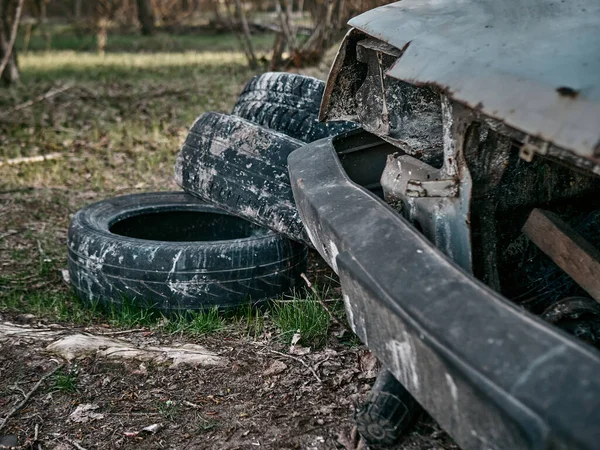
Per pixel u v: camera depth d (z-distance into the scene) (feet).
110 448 10.17
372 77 11.71
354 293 8.90
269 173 14.85
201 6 117.08
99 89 44.34
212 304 14.34
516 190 10.68
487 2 9.87
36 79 50.11
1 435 10.50
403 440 9.58
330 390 11.30
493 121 8.52
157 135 31.60
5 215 21.44
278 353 12.56
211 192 15.70
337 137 13.47
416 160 10.61
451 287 7.73
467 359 6.87
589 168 7.41
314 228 10.80
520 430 6.20
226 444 10.09
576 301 9.00
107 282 14.58
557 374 6.32
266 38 81.66
